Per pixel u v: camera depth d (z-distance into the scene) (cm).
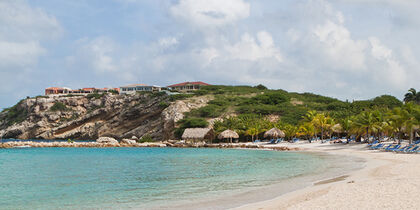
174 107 12456
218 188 2089
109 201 1769
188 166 3616
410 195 1394
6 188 2231
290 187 1998
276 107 12512
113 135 14012
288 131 9200
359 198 1395
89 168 3494
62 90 19112
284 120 11169
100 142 9738
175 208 1539
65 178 2719
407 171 2386
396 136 6956
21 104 16662
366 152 5050
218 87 16862
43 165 3856
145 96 14575
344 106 12181
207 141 10081
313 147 7088
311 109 12456
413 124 5112
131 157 5159
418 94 11206
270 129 9044
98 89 18962
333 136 9494
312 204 1346
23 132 15438
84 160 4578
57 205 1697
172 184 2323
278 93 14350
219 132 10200
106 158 4966
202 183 2333
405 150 4578
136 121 13962
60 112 15562
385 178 2075
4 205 1712
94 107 15388
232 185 2200
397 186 1612
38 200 1831
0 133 15900
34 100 16288
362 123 6506
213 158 4788
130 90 17725
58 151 7081
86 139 14625
